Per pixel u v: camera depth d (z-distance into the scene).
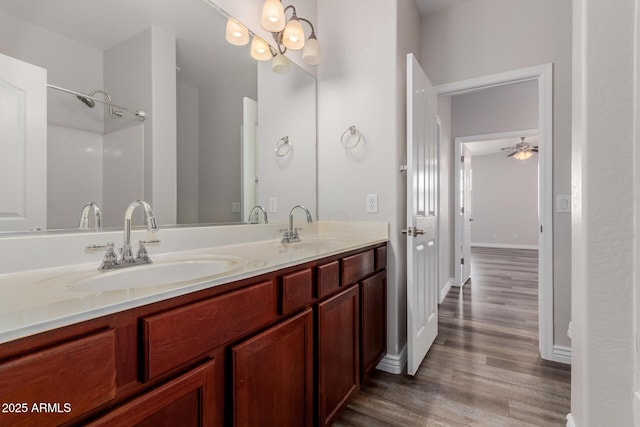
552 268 2.04
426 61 2.51
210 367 0.77
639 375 0.72
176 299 0.71
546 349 2.03
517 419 1.45
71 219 1.05
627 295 0.75
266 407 0.95
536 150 6.23
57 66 1.03
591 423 0.78
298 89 2.05
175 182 1.40
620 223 0.75
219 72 1.58
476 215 8.30
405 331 2.04
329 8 2.15
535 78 2.16
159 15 1.33
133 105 1.24
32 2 0.98
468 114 3.92
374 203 1.97
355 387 1.48
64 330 0.53
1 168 0.90
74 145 1.07
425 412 1.50
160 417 0.66
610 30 0.77
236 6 1.63
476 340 2.32
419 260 1.90
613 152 0.76
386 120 1.94
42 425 0.49
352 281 1.48
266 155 1.85
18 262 0.89
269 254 1.23
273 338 0.98
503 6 2.23
